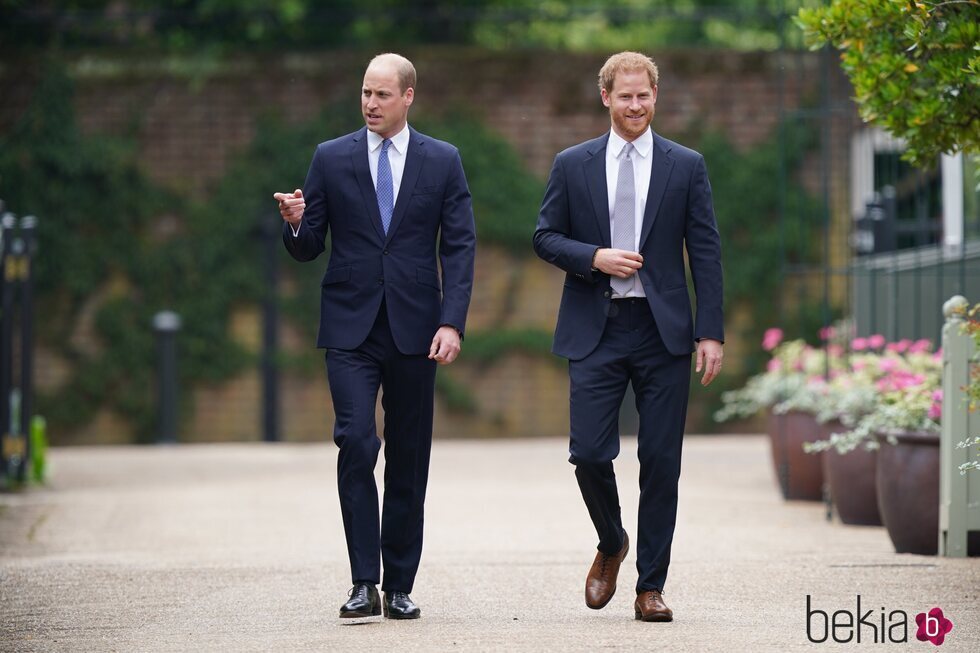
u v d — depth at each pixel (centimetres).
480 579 2291
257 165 6019
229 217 6000
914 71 2217
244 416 6044
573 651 1691
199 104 6016
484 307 6031
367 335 1917
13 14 6025
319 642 1770
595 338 1888
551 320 6038
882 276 4162
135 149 6003
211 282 6012
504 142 6022
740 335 6025
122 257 6000
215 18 6388
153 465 4828
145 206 5997
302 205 1889
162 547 2895
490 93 6034
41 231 5978
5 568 2525
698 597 2075
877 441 2753
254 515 3403
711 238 1900
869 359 3412
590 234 1903
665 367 1884
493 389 6047
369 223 1934
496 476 4369
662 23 7944
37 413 6000
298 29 6856
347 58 6044
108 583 2309
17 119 5978
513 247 6025
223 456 5188
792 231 5934
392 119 1934
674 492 1900
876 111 2275
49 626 1962
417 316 1933
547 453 5184
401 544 1970
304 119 6025
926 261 3859
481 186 6012
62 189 5988
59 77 5975
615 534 1920
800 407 3506
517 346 6028
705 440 5784
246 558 2611
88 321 6022
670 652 1688
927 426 2678
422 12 6838
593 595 1927
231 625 1933
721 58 6006
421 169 1952
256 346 6038
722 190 5994
